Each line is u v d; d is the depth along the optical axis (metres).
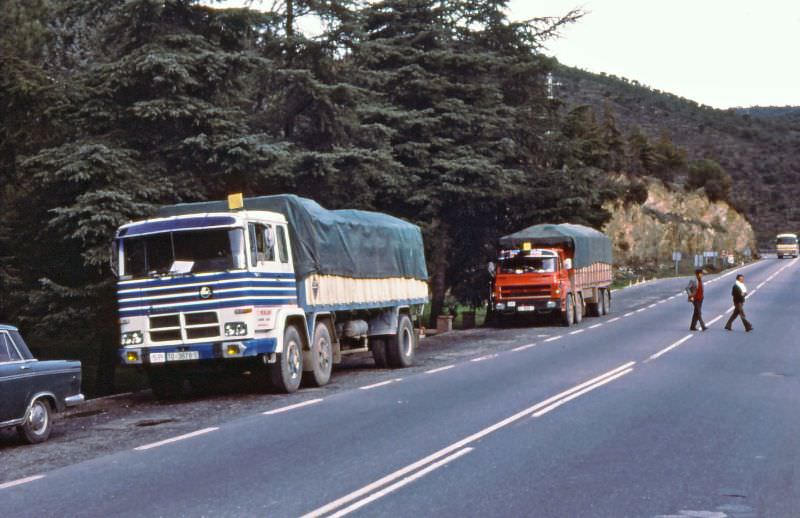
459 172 35.25
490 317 40.38
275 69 27.17
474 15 39.81
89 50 27.83
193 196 23.31
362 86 33.88
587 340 27.70
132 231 16.34
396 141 35.12
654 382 17.09
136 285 16.17
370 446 10.79
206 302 15.85
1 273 22.97
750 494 8.25
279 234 17.11
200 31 25.34
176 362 16.20
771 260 145.38
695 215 148.38
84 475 9.58
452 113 35.84
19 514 7.88
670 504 7.88
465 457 10.03
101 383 24.84
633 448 10.53
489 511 7.67
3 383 11.58
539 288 34.31
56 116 22.66
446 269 42.44
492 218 41.28
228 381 20.31
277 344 16.38
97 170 21.42
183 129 24.17
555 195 40.12
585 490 8.42
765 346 25.25
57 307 22.52
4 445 12.20
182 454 10.65
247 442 11.33
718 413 13.25
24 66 21.75
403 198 34.94
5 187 24.12
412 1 37.66
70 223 21.56
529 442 10.93
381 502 8.02
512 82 40.84
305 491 8.50
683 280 87.75
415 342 22.58
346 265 19.38
